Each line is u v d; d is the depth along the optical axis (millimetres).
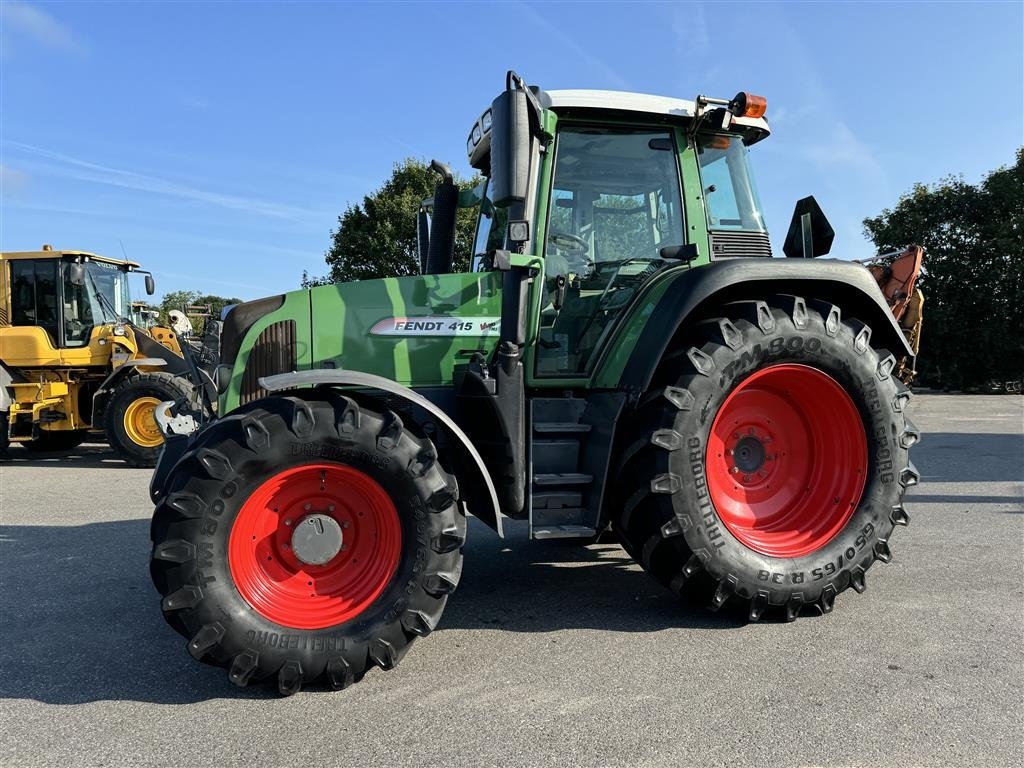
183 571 2443
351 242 23516
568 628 3105
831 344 3150
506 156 2746
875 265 4090
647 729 2242
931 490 5980
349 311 3395
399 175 23484
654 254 3566
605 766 2045
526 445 3195
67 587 3803
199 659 2469
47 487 7172
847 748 2125
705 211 3619
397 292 3436
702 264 3568
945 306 20359
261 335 3338
